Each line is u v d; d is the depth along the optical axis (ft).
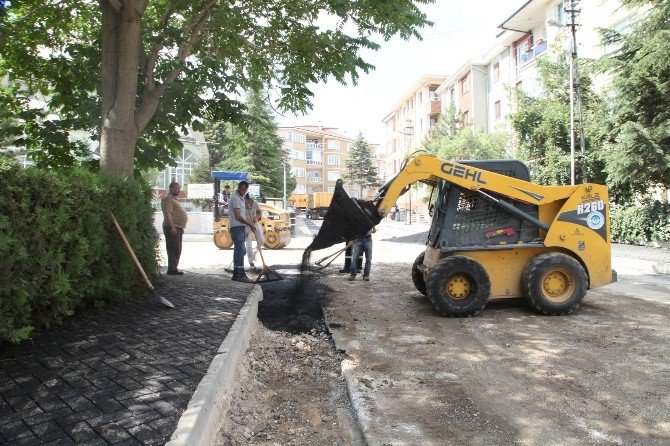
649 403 12.25
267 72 33.12
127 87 22.57
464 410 12.03
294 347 17.85
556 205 23.07
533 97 69.72
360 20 27.61
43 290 14.61
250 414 12.17
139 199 21.81
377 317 22.09
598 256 22.79
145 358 13.26
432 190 26.84
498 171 23.63
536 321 20.99
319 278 31.14
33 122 25.57
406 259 46.52
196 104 27.32
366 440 10.60
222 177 57.26
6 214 12.76
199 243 65.98
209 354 13.74
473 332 19.38
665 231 48.06
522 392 13.10
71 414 9.77
